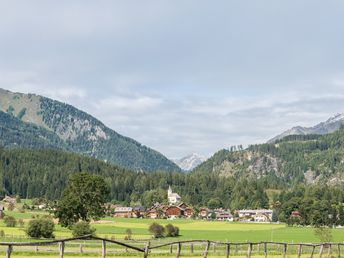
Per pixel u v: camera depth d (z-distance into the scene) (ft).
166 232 414.41
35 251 183.01
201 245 250.78
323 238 303.89
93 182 441.27
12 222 444.55
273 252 208.64
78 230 333.21
